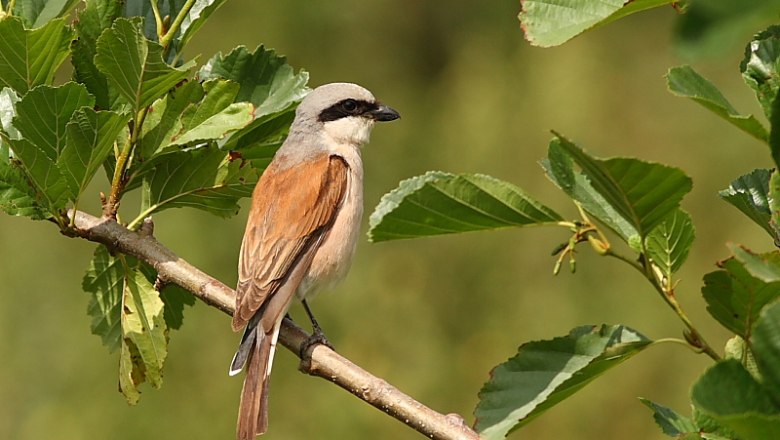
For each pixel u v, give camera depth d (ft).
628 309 65.46
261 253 28.32
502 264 69.67
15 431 61.26
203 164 24.02
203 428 59.41
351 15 89.81
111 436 59.41
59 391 61.93
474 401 64.80
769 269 13.21
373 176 76.74
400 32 91.35
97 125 21.77
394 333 65.67
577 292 67.62
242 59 25.62
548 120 76.02
